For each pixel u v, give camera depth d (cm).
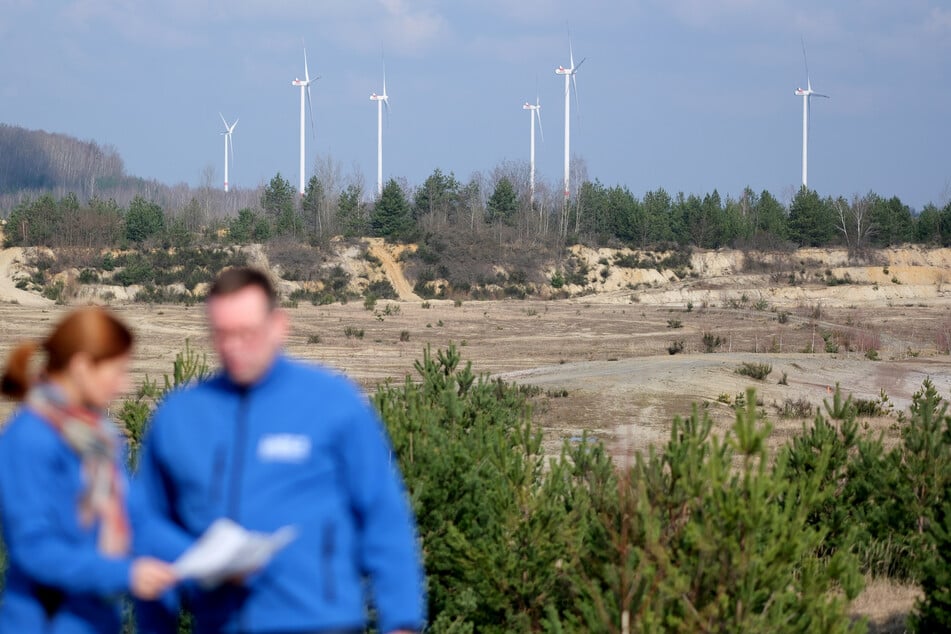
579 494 1347
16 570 541
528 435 1527
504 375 6425
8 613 539
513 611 1245
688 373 5922
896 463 2033
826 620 964
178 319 12275
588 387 5503
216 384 590
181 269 18375
